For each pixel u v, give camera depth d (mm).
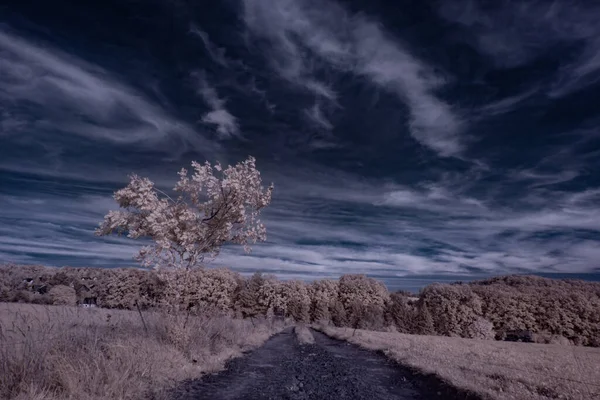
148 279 45562
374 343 23516
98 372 6883
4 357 6461
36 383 6148
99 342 9039
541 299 59094
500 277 86875
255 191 14609
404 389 10141
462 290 61500
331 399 8477
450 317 59531
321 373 12281
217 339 15117
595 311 56438
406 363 14055
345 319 68938
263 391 8805
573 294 59594
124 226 12812
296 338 30766
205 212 14445
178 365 9891
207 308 16656
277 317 67562
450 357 15617
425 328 59719
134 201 12633
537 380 10320
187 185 13688
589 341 55375
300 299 72188
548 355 19781
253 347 18906
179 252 13539
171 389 7973
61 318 9695
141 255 12383
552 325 57094
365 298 72062
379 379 11539
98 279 50719
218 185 13773
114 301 47594
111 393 6512
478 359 15383
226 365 12062
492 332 56844
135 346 9758
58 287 33281
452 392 8969
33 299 35500
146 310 14453
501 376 10789
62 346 7840
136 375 7770
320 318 70000
